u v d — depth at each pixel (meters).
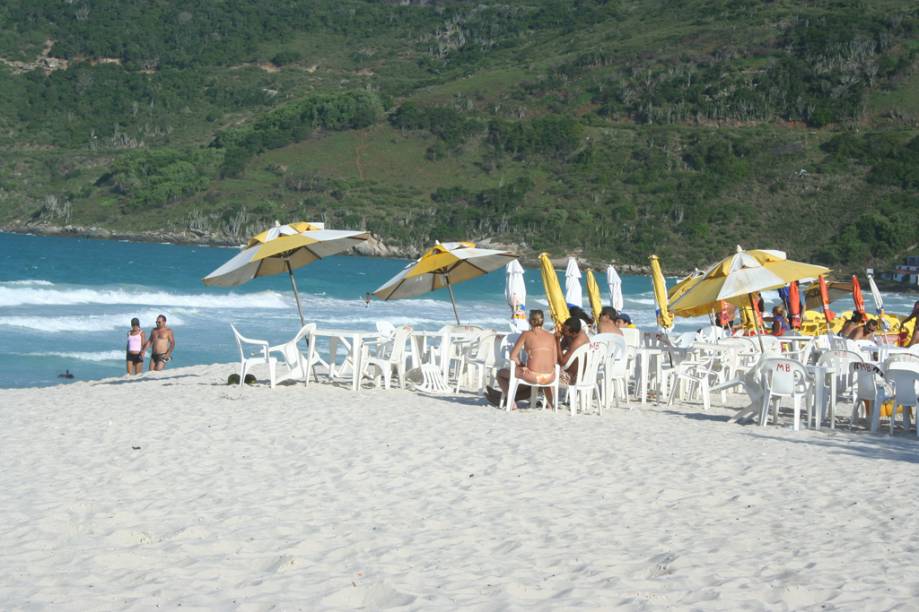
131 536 6.79
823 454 11.02
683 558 6.45
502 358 15.74
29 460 9.72
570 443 11.20
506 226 190.62
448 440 11.19
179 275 89.00
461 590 5.71
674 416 14.48
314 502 8.02
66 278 78.31
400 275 18.12
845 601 5.57
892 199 177.00
